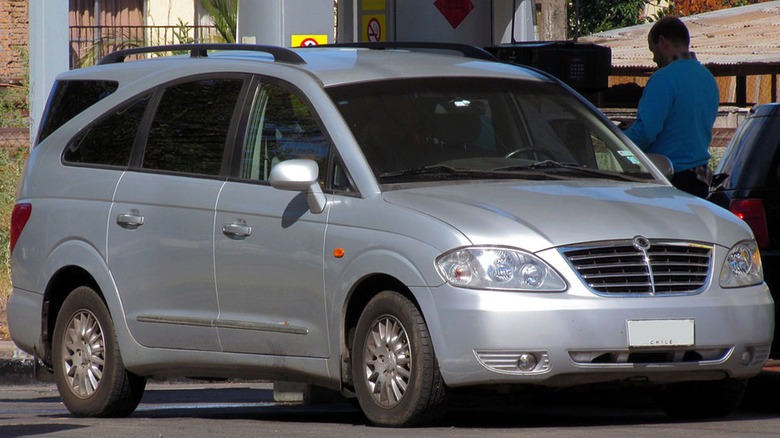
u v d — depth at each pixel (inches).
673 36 1261.1
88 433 904.9
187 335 1035.3
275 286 974.4
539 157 1016.2
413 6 1740.9
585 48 1536.7
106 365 1097.4
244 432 895.7
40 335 1148.5
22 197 1181.1
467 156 986.7
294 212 968.9
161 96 1102.4
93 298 1111.0
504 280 865.5
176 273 1040.2
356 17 1797.5
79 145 1147.3
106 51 3122.5
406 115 995.9
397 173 954.1
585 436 833.5
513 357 859.4
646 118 1240.8
